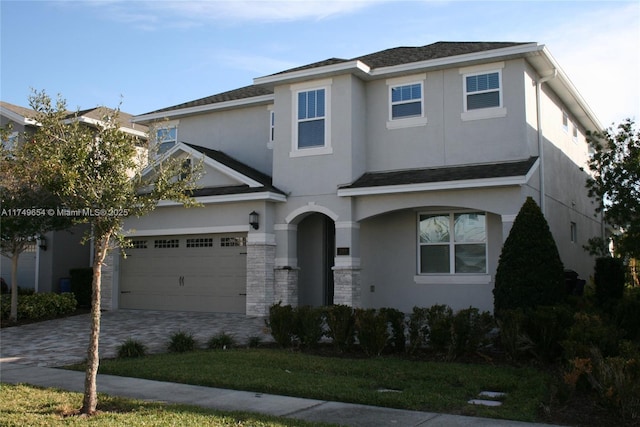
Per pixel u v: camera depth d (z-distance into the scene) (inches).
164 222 764.0
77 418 290.8
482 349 459.2
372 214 660.7
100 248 326.6
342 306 484.7
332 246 766.5
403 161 689.0
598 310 471.8
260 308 686.5
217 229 725.9
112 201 317.7
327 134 692.1
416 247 688.4
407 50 778.2
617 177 585.0
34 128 860.6
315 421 287.9
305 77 700.0
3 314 693.3
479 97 656.4
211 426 275.1
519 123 631.8
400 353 463.5
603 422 285.6
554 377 356.5
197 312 744.3
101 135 326.0
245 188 719.7
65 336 591.8
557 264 499.8
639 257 590.2
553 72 669.9
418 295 679.7
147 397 342.0
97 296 321.1
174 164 370.6
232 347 502.3
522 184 571.5
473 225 664.4
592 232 916.6
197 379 377.7
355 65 669.3
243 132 842.2
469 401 328.2
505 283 498.3
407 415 298.8
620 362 295.0
